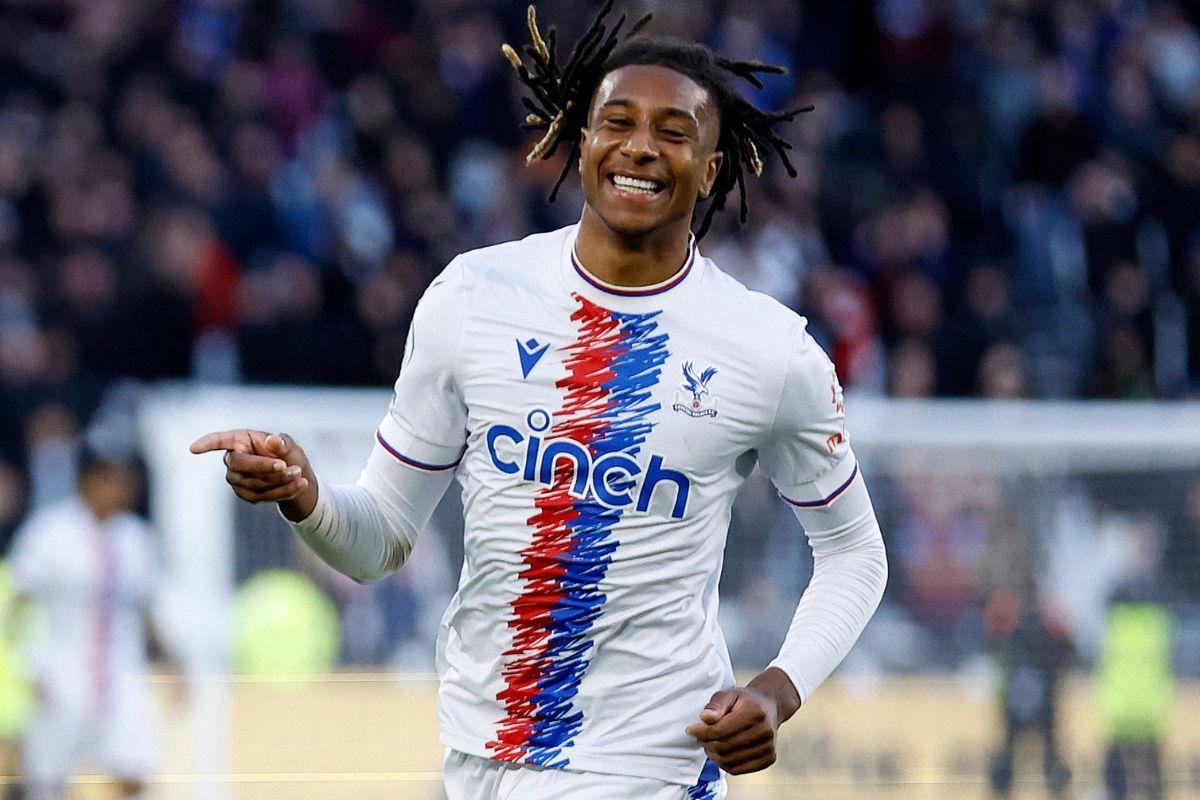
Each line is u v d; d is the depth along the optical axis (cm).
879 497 2380
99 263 3528
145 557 2355
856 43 4791
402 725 2100
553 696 1143
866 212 4228
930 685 2323
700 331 1133
